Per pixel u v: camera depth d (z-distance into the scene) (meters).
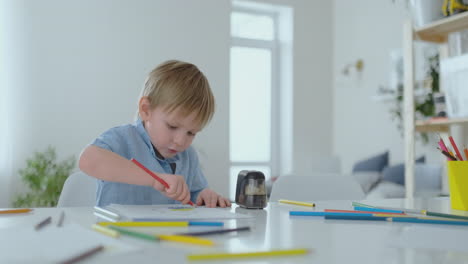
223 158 3.74
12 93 3.13
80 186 1.18
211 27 3.74
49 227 0.59
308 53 4.16
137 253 0.44
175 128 1.07
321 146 4.18
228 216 0.73
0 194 3.05
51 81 3.26
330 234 0.58
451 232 0.59
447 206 1.00
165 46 3.60
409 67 2.04
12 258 0.40
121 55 3.46
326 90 4.22
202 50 3.71
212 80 3.73
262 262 0.41
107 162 0.91
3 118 3.05
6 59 3.09
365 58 3.79
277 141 4.27
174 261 0.41
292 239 0.54
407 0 3.01
